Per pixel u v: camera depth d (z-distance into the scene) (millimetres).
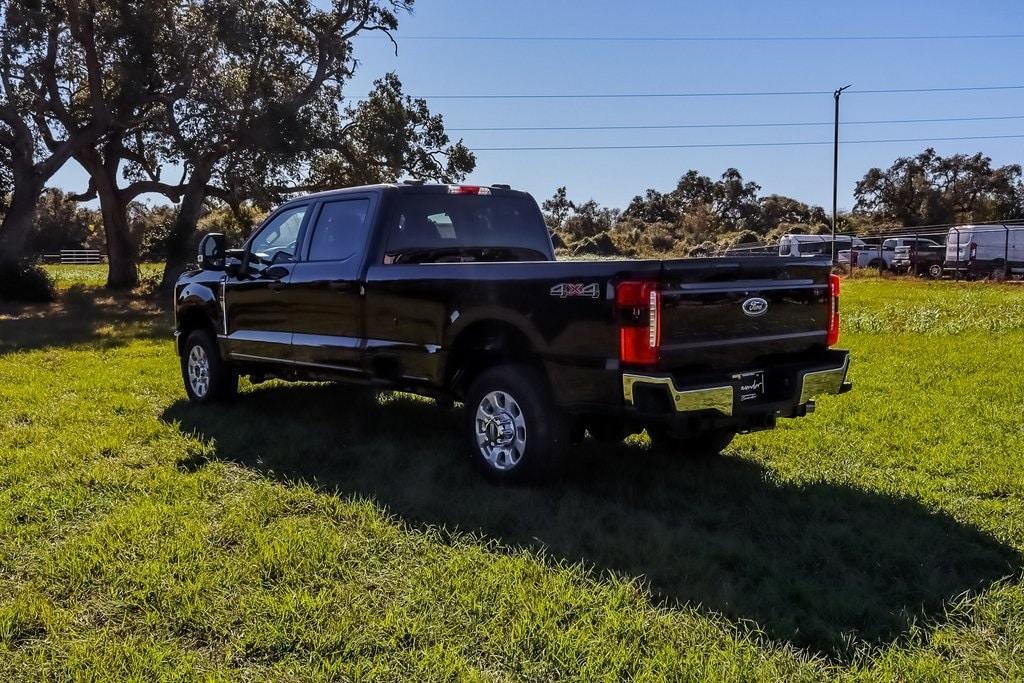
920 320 14883
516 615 3488
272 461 5859
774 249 45844
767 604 3650
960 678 3053
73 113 29125
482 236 6723
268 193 30922
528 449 5129
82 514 4824
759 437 6496
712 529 4652
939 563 4086
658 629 3393
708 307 4746
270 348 7043
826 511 4809
